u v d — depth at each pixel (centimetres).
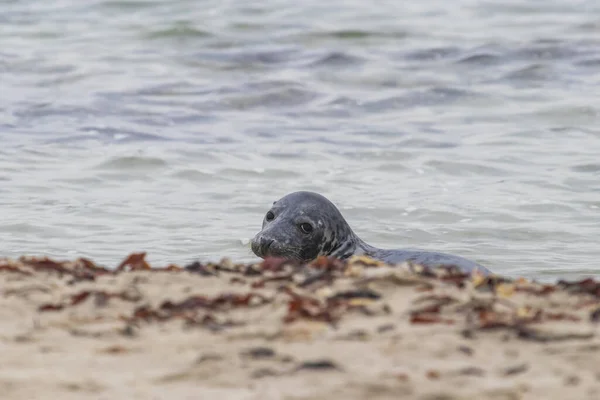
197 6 14862
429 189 6694
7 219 5822
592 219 6041
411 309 2580
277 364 2170
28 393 2020
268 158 7500
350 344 2300
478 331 2383
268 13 14350
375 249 4488
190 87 10106
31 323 2512
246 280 2942
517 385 2034
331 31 12912
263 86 10106
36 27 13362
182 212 6084
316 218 4322
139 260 3203
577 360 2189
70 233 5588
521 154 7638
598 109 9050
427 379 2069
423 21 13700
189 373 2119
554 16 13800
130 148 7675
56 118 8719
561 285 2916
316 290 2770
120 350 2288
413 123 8756
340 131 8462
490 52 11556
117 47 12138
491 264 5169
